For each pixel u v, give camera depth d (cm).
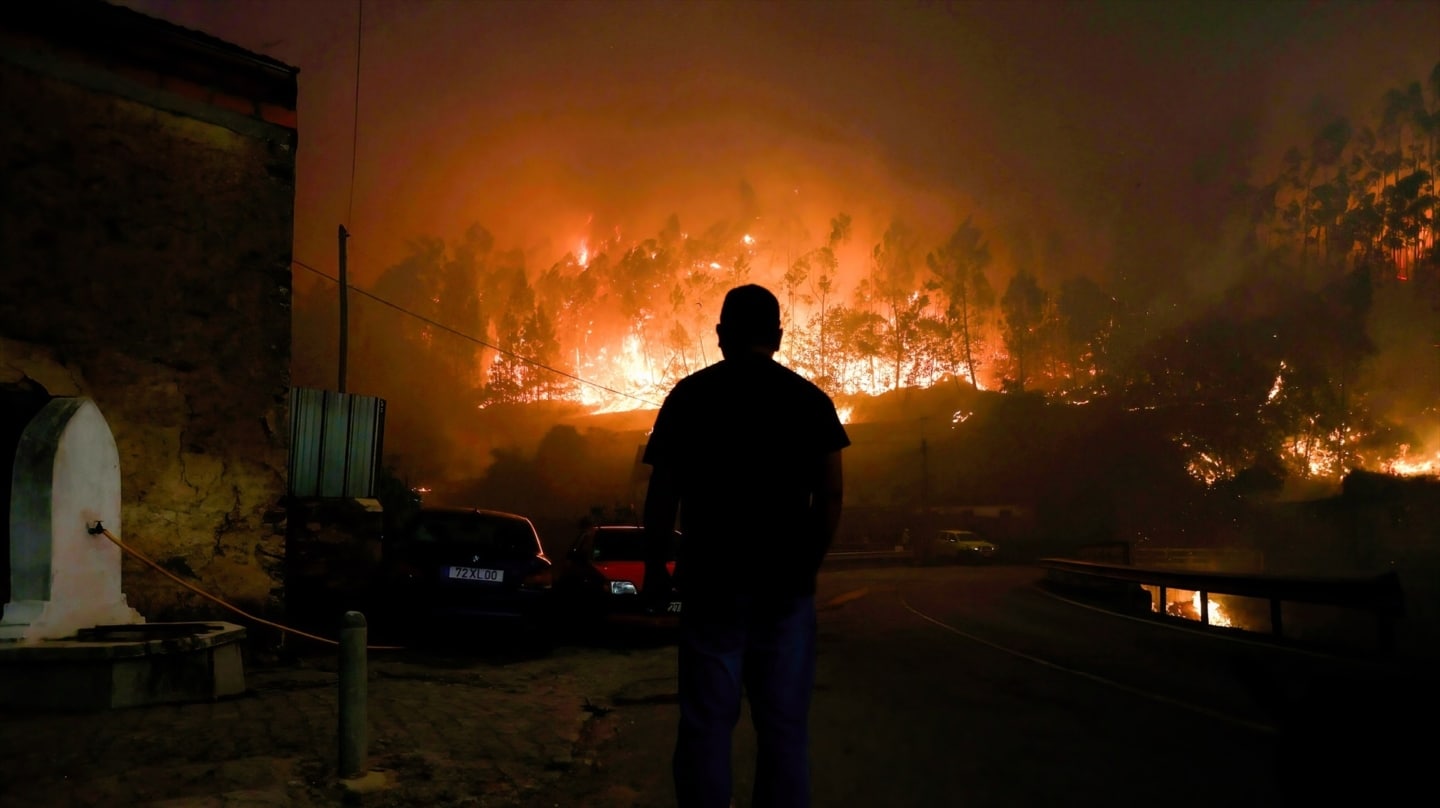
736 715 272
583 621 1205
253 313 913
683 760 268
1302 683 803
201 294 881
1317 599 1170
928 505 7062
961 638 1250
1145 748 558
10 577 663
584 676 915
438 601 1034
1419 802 411
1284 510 6844
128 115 848
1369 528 6297
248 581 891
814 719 667
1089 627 1421
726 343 294
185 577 852
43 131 798
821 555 276
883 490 7888
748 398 277
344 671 488
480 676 877
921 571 4006
